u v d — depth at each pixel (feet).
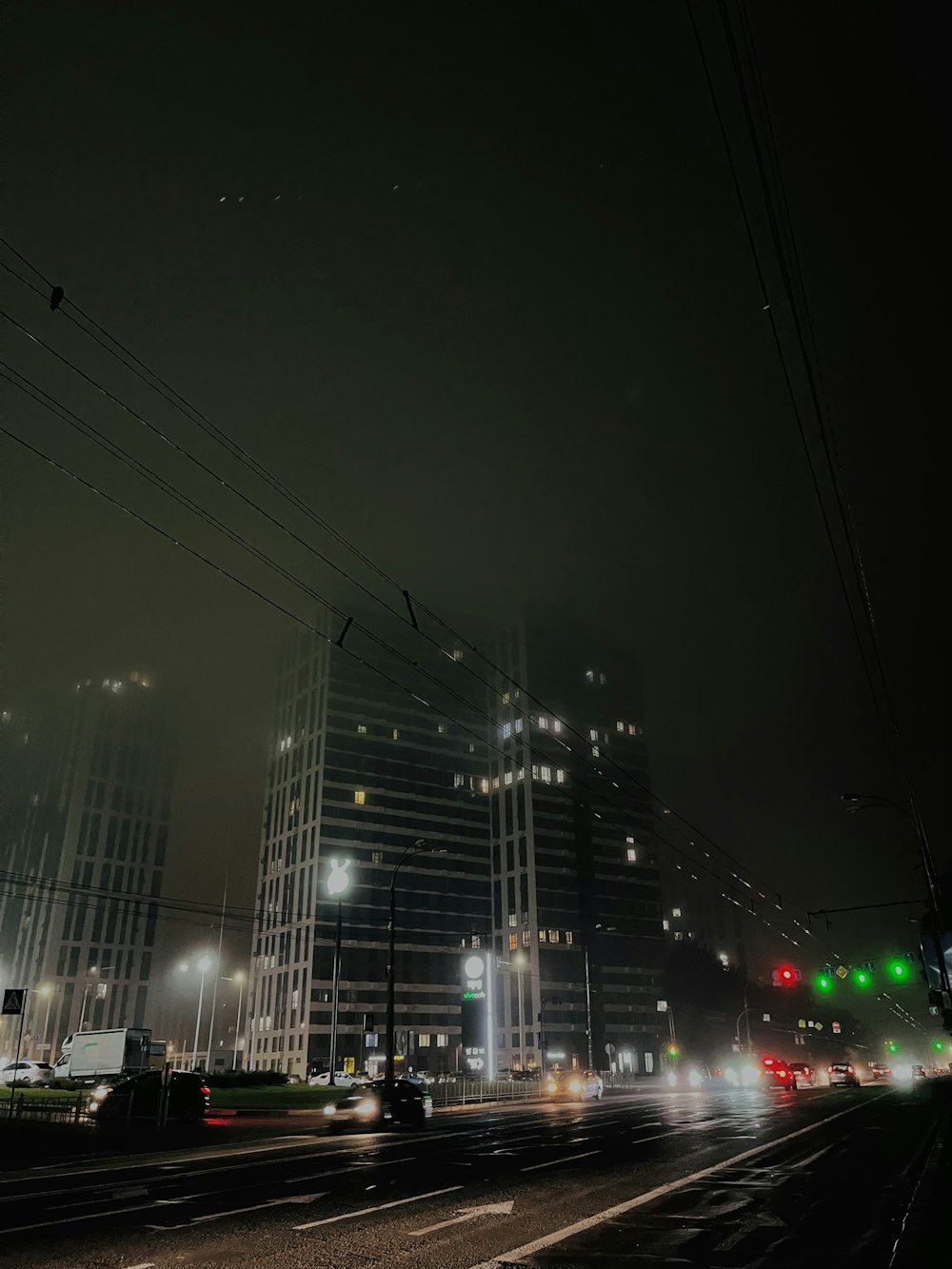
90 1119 90.74
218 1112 111.04
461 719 393.29
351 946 323.98
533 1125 85.76
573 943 345.31
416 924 341.62
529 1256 28.53
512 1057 332.60
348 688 367.25
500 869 365.81
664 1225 33.81
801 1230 32.68
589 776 381.81
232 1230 32.55
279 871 354.74
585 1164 52.95
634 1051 341.41
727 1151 59.06
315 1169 51.55
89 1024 409.08
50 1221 34.12
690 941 332.39
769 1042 341.00
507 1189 43.16
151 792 469.57
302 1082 181.37
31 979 415.85
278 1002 326.85
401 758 366.84
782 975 121.90
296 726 377.71
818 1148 60.08
